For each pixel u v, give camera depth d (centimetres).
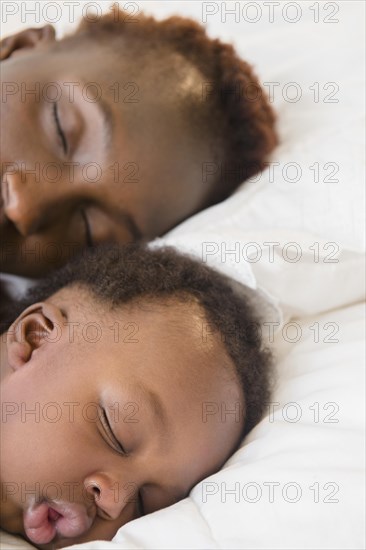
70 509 72
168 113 97
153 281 85
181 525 67
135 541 66
